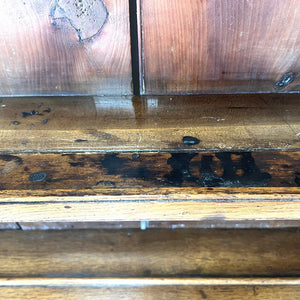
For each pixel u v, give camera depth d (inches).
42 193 5.9
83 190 6.0
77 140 7.2
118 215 6.3
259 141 7.1
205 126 7.6
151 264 10.0
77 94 9.1
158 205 6.1
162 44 8.1
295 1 7.4
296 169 6.3
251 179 6.1
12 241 10.7
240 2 7.5
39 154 6.8
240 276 9.6
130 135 7.3
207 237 10.8
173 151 6.8
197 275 9.7
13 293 9.4
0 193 5.9
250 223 11.0
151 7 7.6
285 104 8.5
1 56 8.4
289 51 8.2
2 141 7.2
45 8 7.6
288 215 6.2
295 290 9.4
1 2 7.5
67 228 11.2
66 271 9.8
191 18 7.7
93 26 7.9
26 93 9.1
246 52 8.3
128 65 8.5
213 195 5.9
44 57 8.4
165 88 9.0
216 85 8.9
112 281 9.6
